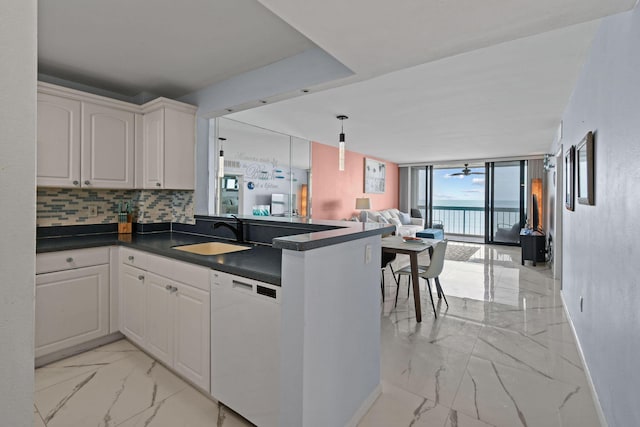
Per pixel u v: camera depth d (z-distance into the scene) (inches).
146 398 77.9
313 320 57.9
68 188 113.0
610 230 70.1
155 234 125.3
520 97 139.0
